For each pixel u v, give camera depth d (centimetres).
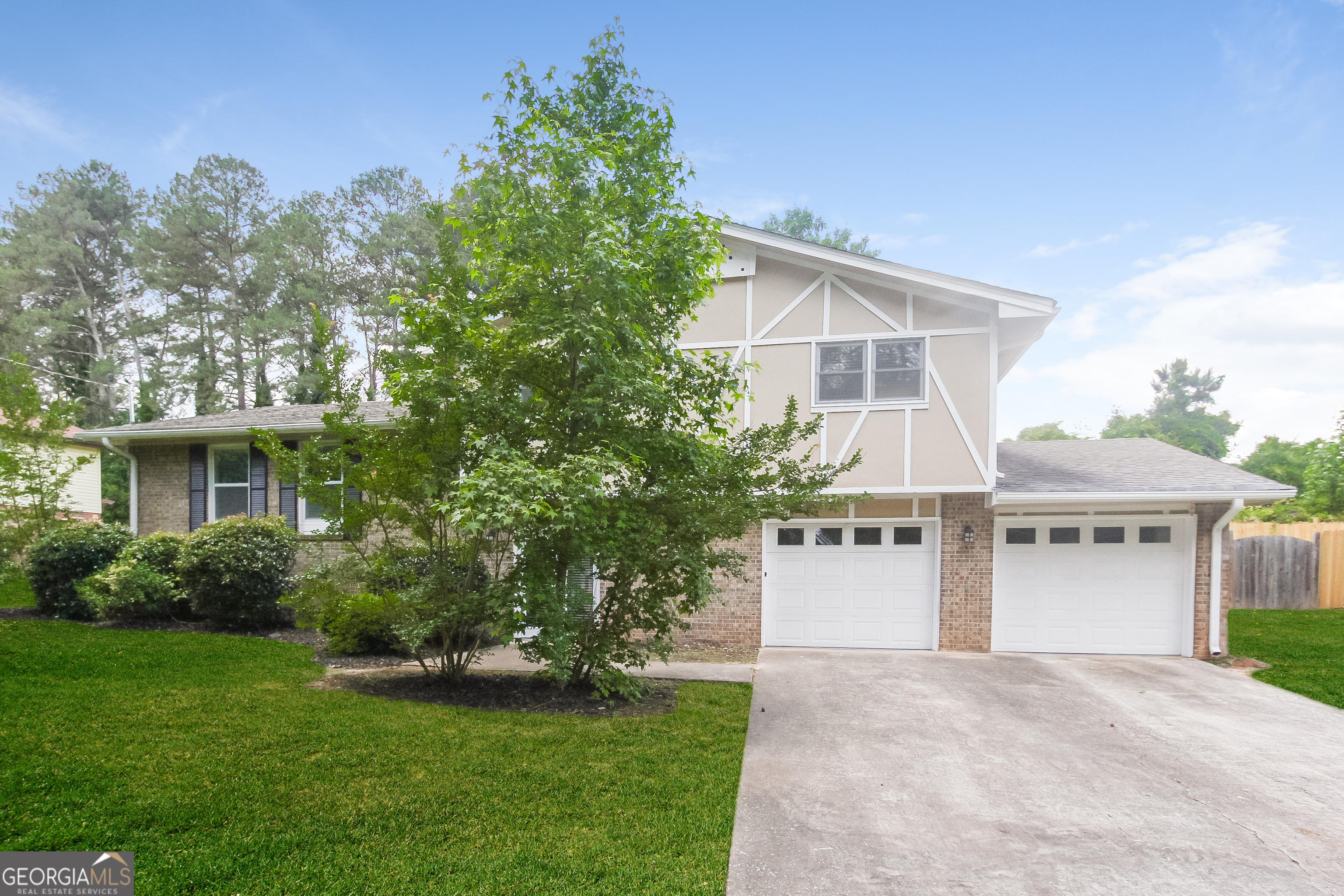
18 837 376
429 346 700
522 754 551
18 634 922
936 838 435
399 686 765
